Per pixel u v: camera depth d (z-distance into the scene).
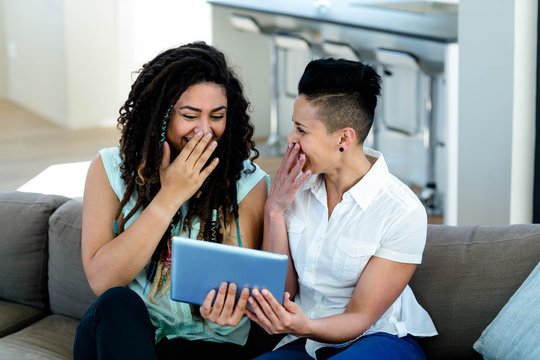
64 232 2.75
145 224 2.27
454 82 4.65
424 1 6.21
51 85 8.38
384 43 5.48
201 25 7.64
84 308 2.71
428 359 2.39
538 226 2.42
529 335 2.15
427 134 5.47
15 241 2.82
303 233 2.29
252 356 2.53
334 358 2.08
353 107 2.16
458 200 4.21
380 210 2.20
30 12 8.62
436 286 2.40
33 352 2.48
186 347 2.38
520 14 3.77
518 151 3.90
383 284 2.18
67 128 8.09
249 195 2.44
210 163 2.34
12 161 6.73
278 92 7.10
